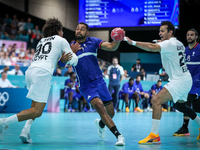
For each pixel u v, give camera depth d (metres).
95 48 5.70
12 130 6.96
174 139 5.99
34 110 4.98
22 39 26.58
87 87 5.55
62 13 27.38
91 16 14.50
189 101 6.93
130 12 14.24
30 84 5.19
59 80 17.06
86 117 11.39
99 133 5.88
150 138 5.30
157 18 14.00
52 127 7.77
